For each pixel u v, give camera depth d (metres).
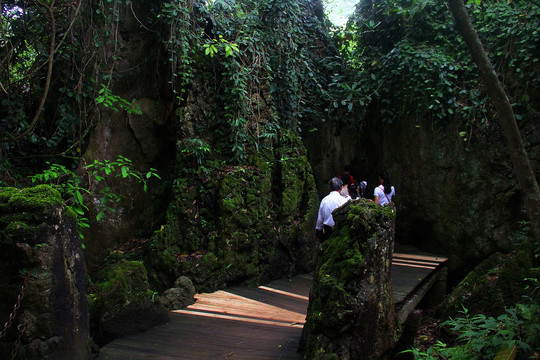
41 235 2.94
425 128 8.48
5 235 2.84
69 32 5.48
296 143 7.53
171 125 6.63
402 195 8.97
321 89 9.12
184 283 5.12
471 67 7.99
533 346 3.59
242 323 4.43
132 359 3.50
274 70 7.72
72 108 5.81
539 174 7.19
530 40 7.31
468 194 7.95
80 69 5.69
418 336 5.46
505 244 7.53
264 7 7.47
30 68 5.46
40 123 5.74
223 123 6.66
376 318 3.44
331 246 3.63
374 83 9.06
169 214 5.99
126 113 6.44
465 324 4.17
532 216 3.23
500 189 7.61
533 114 7.34
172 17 6.09
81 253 3.43
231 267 5.90
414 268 7.04
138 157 6.61
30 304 2.88
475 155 7.87
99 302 3.91
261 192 6.50
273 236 6.47
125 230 6.41
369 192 9.97
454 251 8.12
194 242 5.90
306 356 3.36
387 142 9.30
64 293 3.12
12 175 5.32
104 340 3.88
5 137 5.26
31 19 5.16
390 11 9.02
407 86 8.56
